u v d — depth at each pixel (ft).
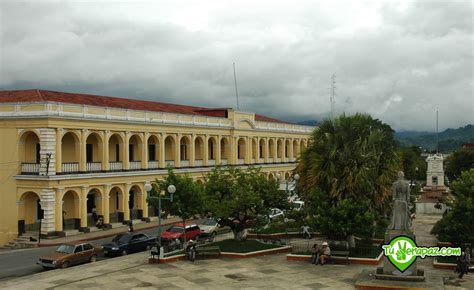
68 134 162.20
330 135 108.78
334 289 81.20
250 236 129.70
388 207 110.01
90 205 169.68
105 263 102.83
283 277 89.25
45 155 144.46
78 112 153.48
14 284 85.66
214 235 139.23
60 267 101.19
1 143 150.61
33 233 148.25
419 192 252.62
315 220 103.60
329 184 107.55
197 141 217.97
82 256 106.11
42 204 144.36
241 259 104.78
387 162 110.42
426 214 190.49
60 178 145.48
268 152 260.21
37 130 145.38
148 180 177.37
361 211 101.50
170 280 87.71
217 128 218.38
